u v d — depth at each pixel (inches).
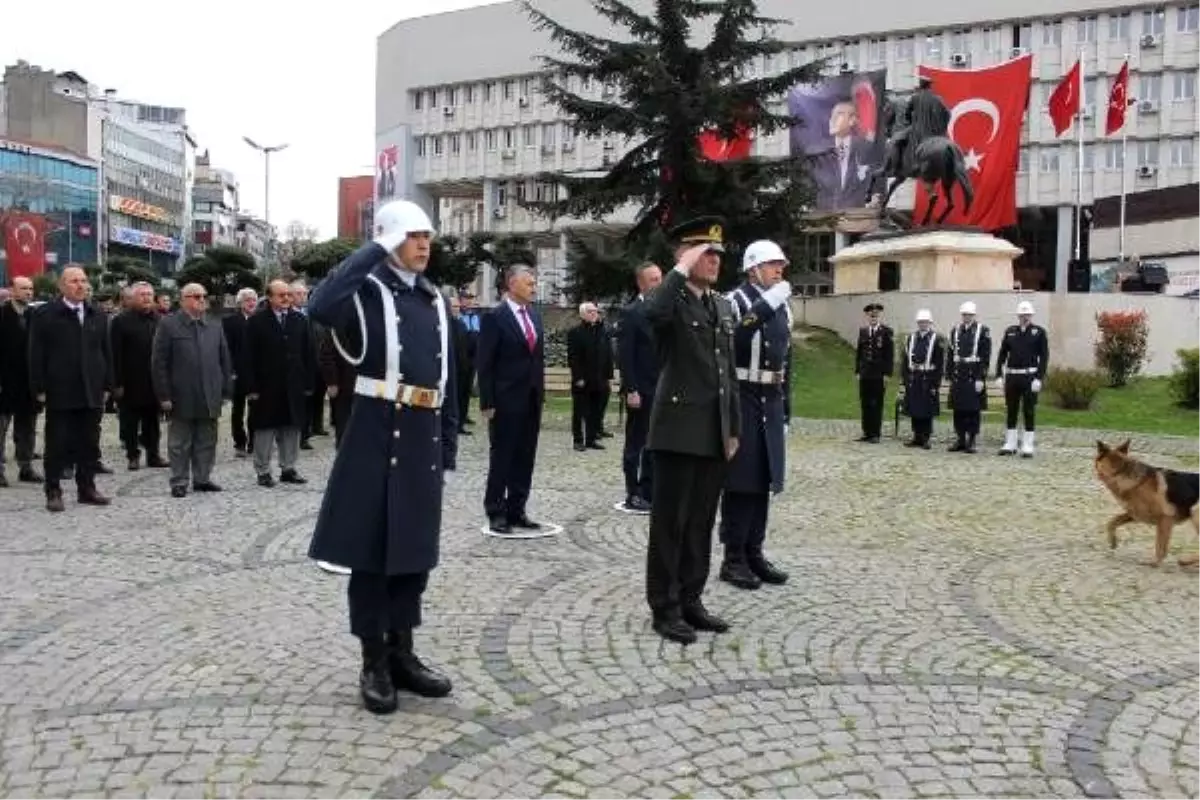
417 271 193.0
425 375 189.8
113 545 319.0
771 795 155.8
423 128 2876.5
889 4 2285.9
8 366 437.1
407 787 156.5
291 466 444.5
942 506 406.3
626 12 924.6
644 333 376.2
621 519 367.9
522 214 2714.1
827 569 297.4
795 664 214.2
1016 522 375.2
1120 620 251.1
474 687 198.2
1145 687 204.5
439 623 238.5
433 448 191.8
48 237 3120.1
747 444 271.9
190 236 4810.5
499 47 2709.2
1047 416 778.2
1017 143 1834.4
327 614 245.1
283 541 325.4
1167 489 305.4
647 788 157.2
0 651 217.6
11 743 171.3
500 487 339.9
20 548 314.0
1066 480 478.6
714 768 164.6
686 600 236.5
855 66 2342.5
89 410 386.9
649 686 200.1
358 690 196.1
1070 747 174.9
